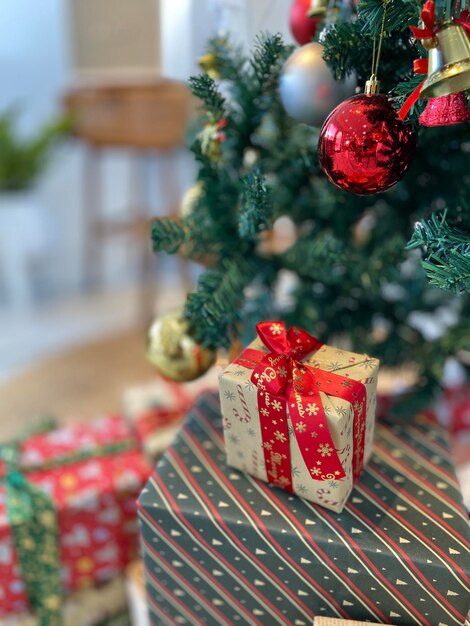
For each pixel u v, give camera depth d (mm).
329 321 696
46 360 1252
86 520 711
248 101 599
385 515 539
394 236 622
